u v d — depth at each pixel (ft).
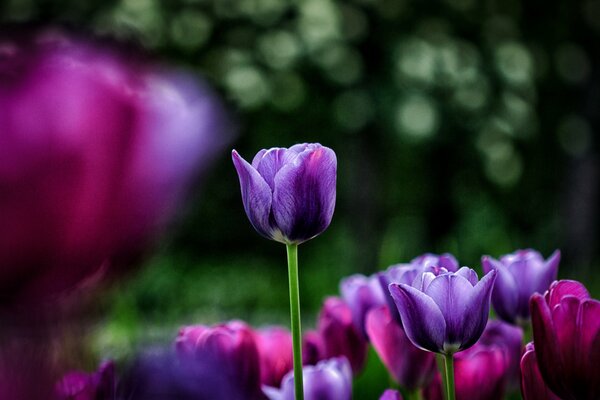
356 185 26.17
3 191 1.07
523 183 29.99
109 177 1.10
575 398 2.28
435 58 21.03
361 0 22.66
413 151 28.37
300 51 20.93
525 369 2.40
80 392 1.23
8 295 1.12
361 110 22.27
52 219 1.09
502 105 22.04
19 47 1.09
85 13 19.40
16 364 1.15
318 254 25.34
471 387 2.85
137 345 1.38
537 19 25.71
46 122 1.07
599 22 25.81
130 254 1.17
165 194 1.14
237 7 21.34
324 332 3.32
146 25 20.40
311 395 2.81
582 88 26.66
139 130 1.10
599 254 28.17
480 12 23.84
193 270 26.13
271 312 20.52
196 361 1.38
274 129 25.88
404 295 2.45
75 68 1.08
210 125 1.14
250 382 2.60
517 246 22.97
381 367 6.22
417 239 26.78
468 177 29.73
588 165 26.71
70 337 1.17
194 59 21.61
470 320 2.44
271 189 2.43
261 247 30.12
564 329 2.26
